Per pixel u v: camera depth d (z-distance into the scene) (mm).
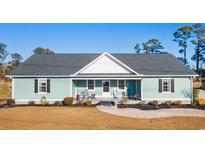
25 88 20672
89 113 14812
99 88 23469
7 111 15703
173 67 22453
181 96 20984
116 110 16000
